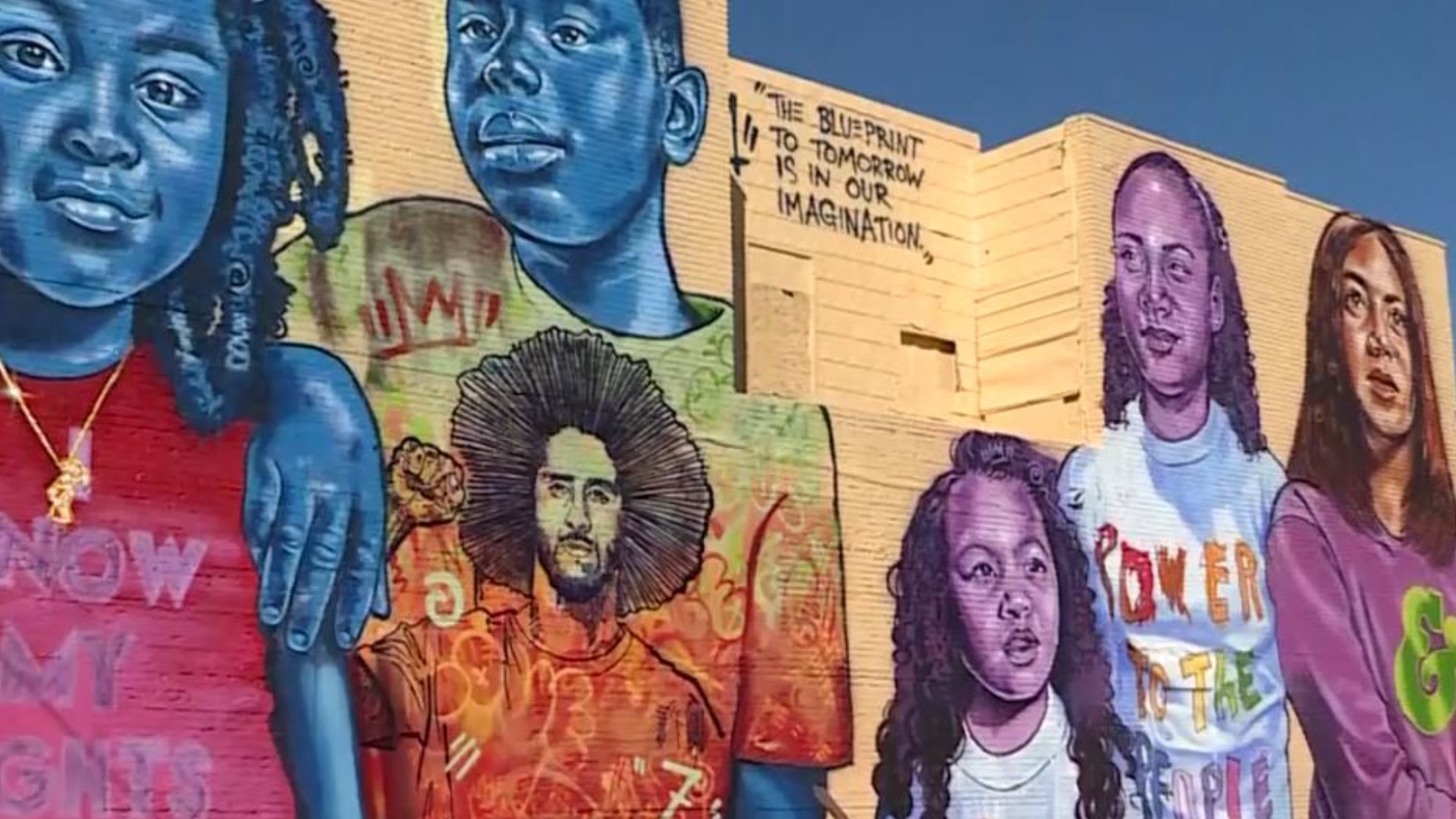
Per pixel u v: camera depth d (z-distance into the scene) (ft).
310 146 49.37
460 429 51.24
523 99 53.98
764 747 57.11
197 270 46.93
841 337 71.46
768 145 70.44
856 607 60.44
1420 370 86.02
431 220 51.47
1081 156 72.28
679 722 55.01
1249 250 77.92
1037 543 66.59
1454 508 86.69
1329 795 77.25
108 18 46.21
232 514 46.68
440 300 51.34
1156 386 72.95
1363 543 81.20
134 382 45.52
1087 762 67.00
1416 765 81.92
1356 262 83.30
